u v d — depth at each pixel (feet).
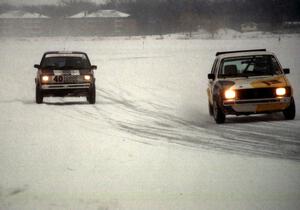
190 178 46.34
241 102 78.23
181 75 181.27
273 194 40.73
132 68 216.95
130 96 127.54
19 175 48.39
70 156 56.80
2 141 67.15
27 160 54.95
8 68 233.96
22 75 198.08
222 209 37.24
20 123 83.97
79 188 43.50
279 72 83.76
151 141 66.03
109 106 107.86
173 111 98.37
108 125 81.05
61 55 117.29
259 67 84.43
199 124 81.10
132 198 40.37
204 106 105.91
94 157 56.03
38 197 41.06
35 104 112.78
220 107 80.12
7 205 38.99
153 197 40.55
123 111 99.14
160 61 252.83
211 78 86.02
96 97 127.24
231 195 40.70
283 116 86.63
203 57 271.90
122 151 59.36
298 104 101.24
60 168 50.96
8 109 103.60
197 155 56.65
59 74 110.73
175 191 42.19
